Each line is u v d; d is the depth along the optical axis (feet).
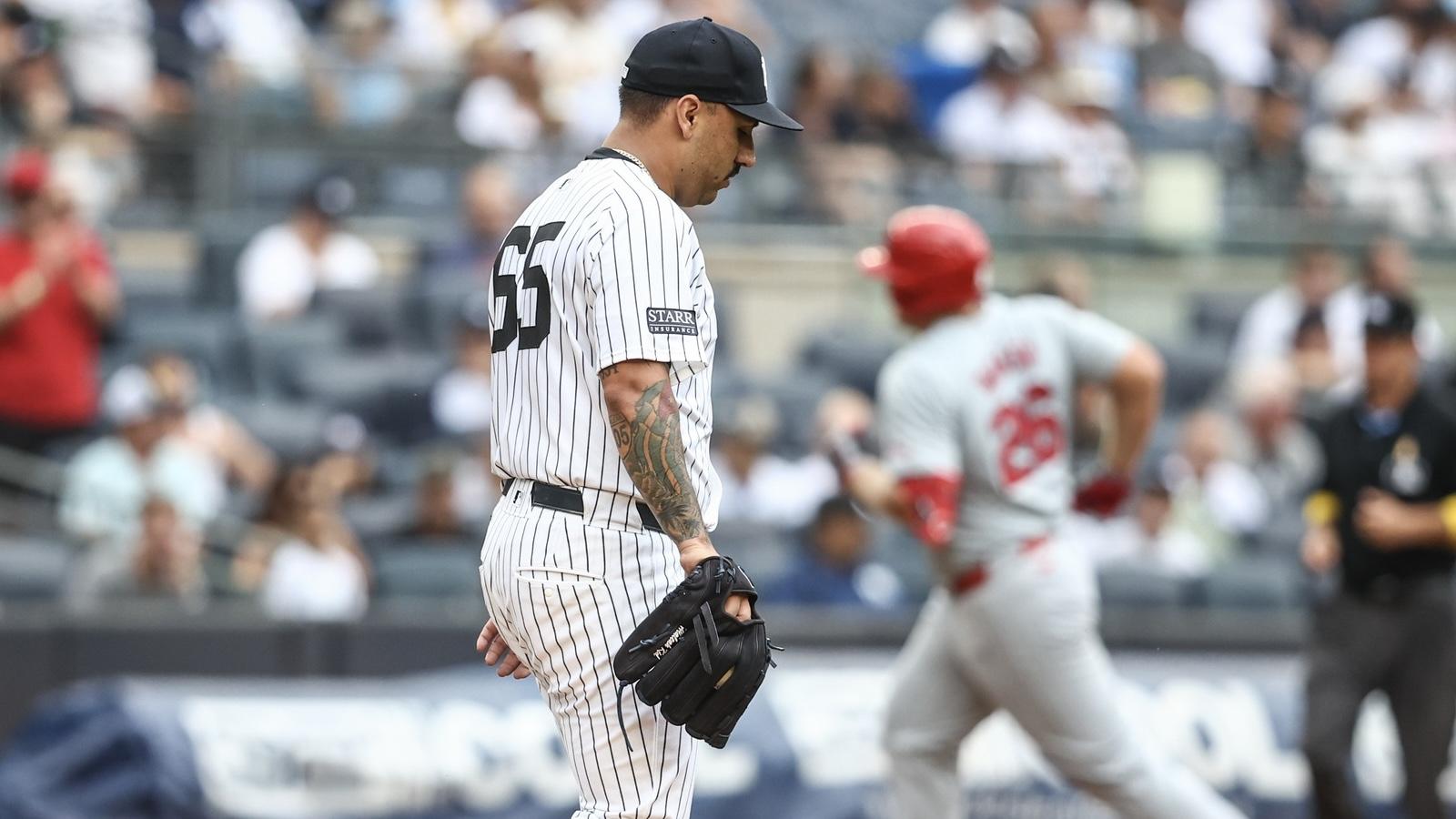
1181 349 141.18
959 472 65.82
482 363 122.83
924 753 69.41
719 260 138.82
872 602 103.14
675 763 43.50
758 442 116.47
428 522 105.50
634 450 41.09
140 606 94.48
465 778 80.38
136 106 134.92
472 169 137.59
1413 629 79.20
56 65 131.95
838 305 140.77
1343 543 80.38
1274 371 129.49
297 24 147.33
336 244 131.64
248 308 129.49
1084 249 143.95
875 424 126.00
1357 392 81.76
